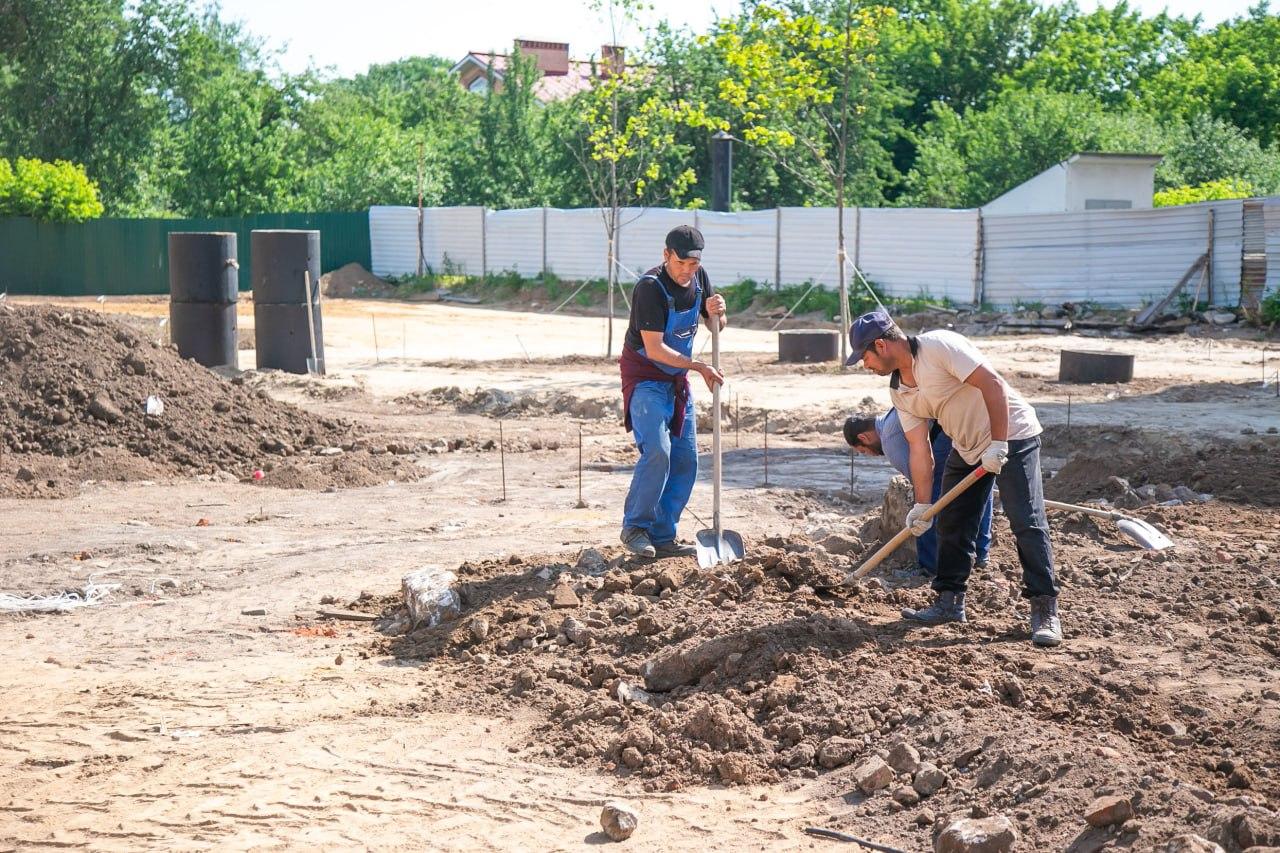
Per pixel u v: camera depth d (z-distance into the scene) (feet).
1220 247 94.68
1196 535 26.04
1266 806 13.42
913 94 183.73
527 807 15.69
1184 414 50.26
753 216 118.62
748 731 17.07
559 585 23.13
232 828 15.20
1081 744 14.92
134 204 175.42
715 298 23.72
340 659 21.68
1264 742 15.39
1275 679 17.75
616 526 32.63
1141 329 90.74
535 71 168.86
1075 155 109.40
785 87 74.33
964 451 19.95
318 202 166.61
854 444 25.66
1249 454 34.45
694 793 15.96
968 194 142.51
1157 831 12.76
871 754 16.12
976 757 15.35
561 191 159.74
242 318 104.53
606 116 83.82
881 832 14.43
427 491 38.37
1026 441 19.76
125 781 16.72
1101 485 32.50
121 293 142.20
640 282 23.34
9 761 17.46
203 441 42.68
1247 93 185.16
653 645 20.44
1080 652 18.92
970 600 21.84
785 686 18.01
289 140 181.06
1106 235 99.71
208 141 173.27
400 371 70.79
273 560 29.50
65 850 14.73
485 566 25.73
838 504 35.70
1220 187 124.77
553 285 128.47
